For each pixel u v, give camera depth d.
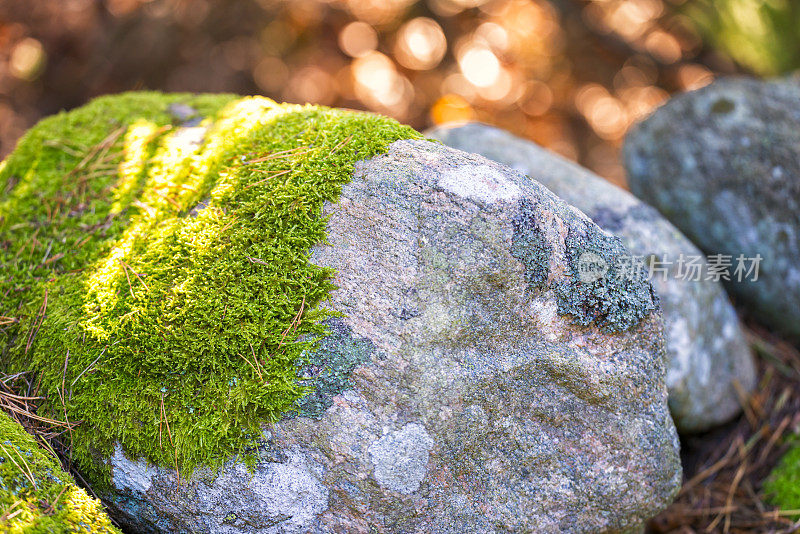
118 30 2.61
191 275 1.06
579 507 1.08
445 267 1.02
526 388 1.05
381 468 1.01
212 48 2.81
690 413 1.35
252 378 1.02
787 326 1.52
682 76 2.82
